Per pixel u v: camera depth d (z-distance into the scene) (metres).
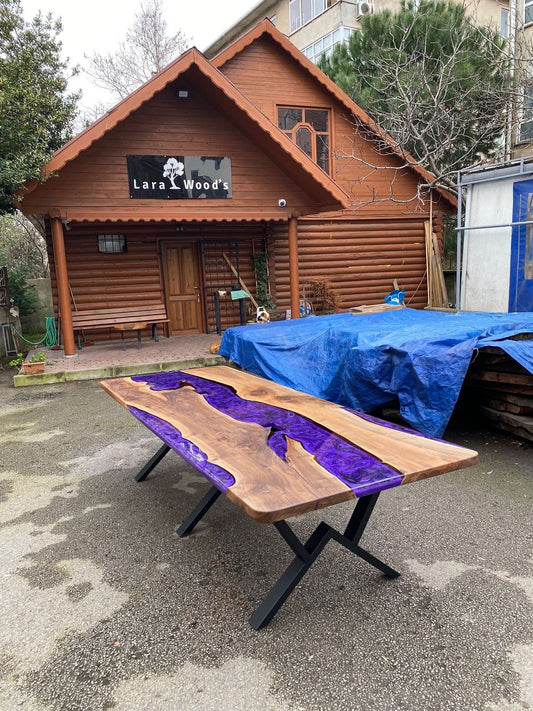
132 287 11.24
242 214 9.76
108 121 8.10
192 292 11.88
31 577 2.78
